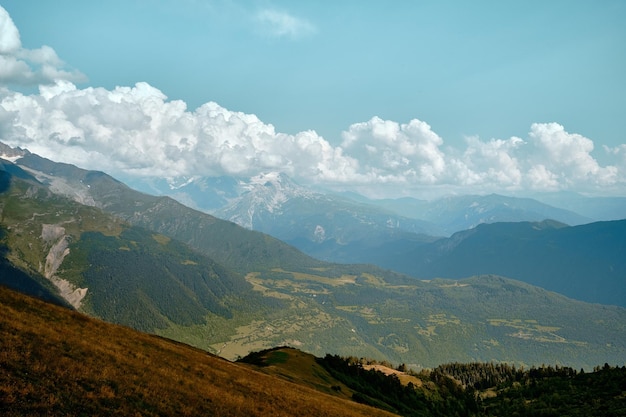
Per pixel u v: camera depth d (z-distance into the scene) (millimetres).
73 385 35844
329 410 66938
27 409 29844
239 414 46062
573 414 173625
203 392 48375
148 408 38156
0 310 46125
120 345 54250
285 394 66938
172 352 65438
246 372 78250
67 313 58562
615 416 159500
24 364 35656
